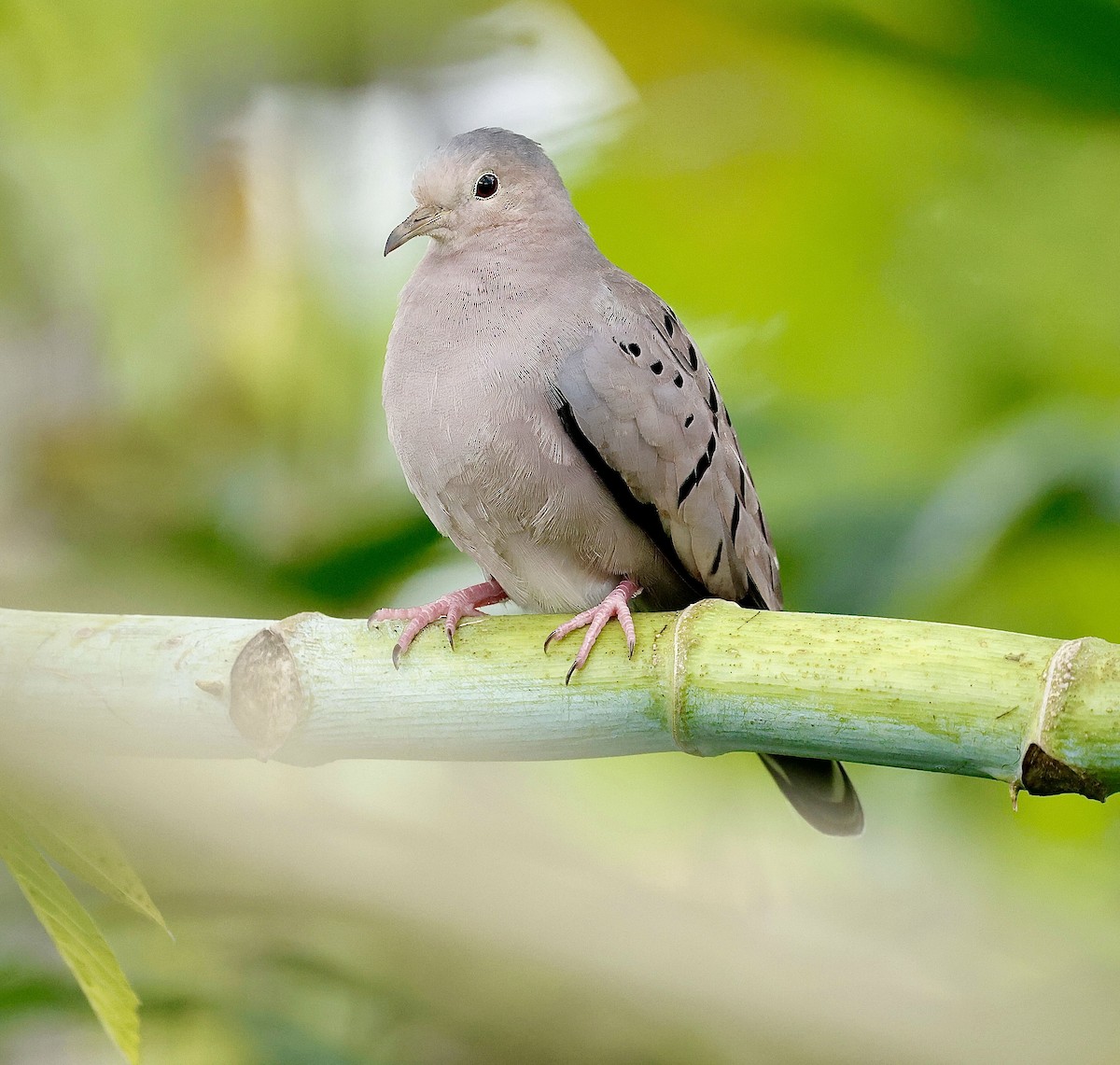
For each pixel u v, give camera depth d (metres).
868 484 3.72
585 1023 3.68
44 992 3.70
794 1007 3.60
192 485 3.76
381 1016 3.71
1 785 3.57
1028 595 3.73
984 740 3.59
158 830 3.57
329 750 3.62
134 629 3.62
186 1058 3.73
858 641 3.60
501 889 3.60
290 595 3.74
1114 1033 3.63
